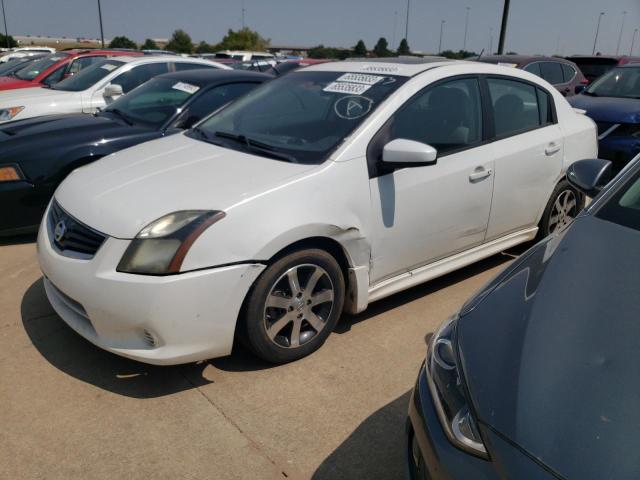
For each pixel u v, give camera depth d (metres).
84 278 2.76
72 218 3.00
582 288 1.92
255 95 4.15
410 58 4.15
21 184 4.65
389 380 3.04
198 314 2.70
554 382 1.59
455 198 3.63
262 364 3.14
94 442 2.55
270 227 2.80
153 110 5.53
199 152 3.46
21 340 3.33
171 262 2.63
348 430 2.66
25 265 4.43
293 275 2.99
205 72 6.06
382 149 3.24
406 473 1.90
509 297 2.01
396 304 3.89
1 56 26.45
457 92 3.73
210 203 2.78
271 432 2.63
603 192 2.53
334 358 3.22
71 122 5.32
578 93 8.86
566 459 1.40
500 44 16.28
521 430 1.50
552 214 4.51
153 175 3.15
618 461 1.37
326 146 3.22
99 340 2.83
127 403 2.80
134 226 2.72
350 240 3.14
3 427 2.62
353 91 3.58
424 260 3.65
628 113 7.07
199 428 2.64
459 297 4.02
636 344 1.67
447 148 3.61
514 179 4.01
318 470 2.43
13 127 5.26
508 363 1.70
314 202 2.96
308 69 4.20
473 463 1.53
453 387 1.74
